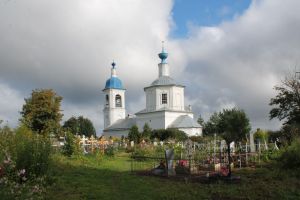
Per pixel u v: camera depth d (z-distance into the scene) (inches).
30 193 475.5
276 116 2411.4
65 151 1109.7
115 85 4279.0
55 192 581.6
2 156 568.1
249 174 808.9
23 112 1943.9
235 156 1019.3
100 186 651.5
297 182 692.1
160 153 1349.7
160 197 597.0
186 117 3518.7
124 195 599.8
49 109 1915.6
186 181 728.3
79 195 578.9
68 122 4160.9
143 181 726.5
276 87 2422.5
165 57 3902.6
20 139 682.2
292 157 849.5
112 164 1090.1
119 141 2170.3
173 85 3740.2
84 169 862.5
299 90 2390.5
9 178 510.9
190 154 986.1
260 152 1108.5
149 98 3831.2
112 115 4224.9
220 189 647.8
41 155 631.2
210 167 948.0
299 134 1448.1
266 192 621.9
